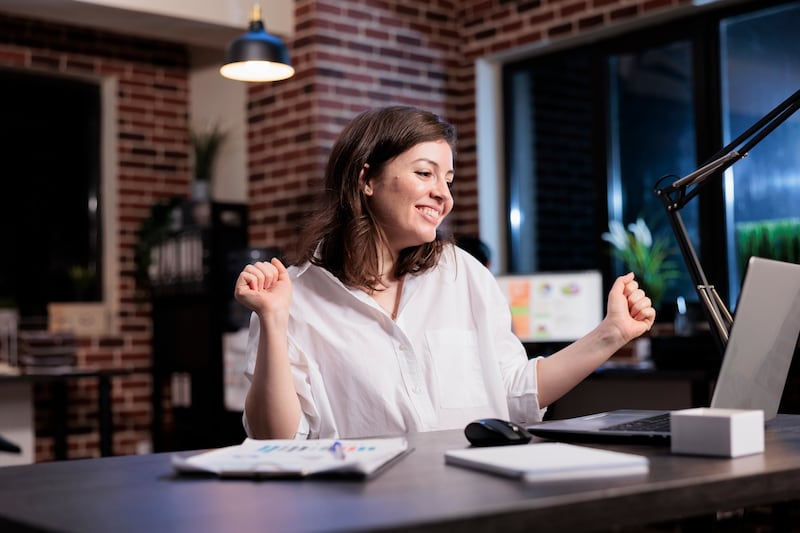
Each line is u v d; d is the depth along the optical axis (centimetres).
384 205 193
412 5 560
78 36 613
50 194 626
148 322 631
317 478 115
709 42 486
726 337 182
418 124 193
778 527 191
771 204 463
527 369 192
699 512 109
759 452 130
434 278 201
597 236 530
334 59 528
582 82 543
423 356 193
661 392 462
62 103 631
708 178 186
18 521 96
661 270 498
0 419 481
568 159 549
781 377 166
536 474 109
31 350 500
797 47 457
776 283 151
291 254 204
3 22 586
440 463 125
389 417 186
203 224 560
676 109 504
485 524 93
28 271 618
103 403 500
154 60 642
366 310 192
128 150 630
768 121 180
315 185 473
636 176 520
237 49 377
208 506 100
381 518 90
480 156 570
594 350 186
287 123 539
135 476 122
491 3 562
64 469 129
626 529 404
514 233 572
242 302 165
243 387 513
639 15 493
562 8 527
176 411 591
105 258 635
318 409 185
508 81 573
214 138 607
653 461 123
